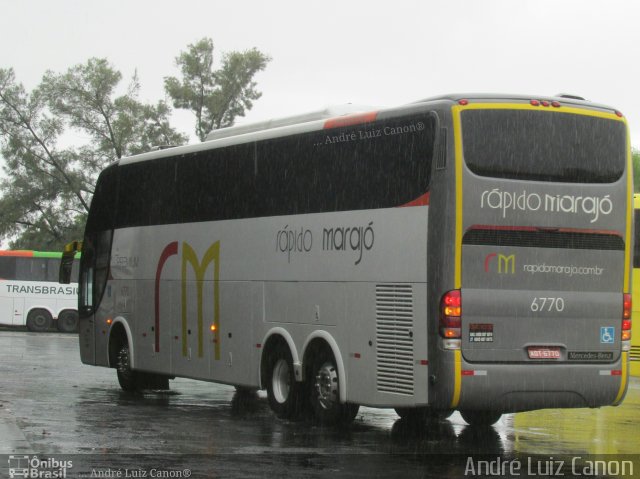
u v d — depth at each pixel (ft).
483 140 40.06
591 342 41.45
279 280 49.47
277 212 49.96
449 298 39.19
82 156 182.60
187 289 57.21
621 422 51.24
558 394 40.65
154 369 60.23
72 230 184.65
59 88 181.27
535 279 40.42
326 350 46.34
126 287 63.67
